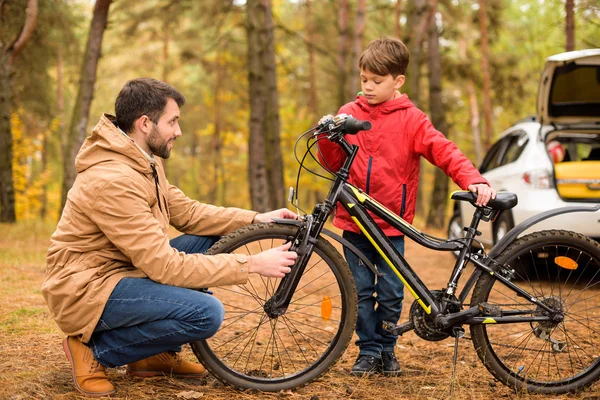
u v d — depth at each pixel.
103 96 26.05
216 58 27.12
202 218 3.44
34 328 4.25
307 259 3.17
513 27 20.75
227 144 35.94
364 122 3.10
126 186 2.90
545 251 3.38
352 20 21.78
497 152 7.96
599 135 7.02
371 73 3.41
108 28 11.61
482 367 3.73
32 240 10.52
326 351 3.26
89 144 3.05
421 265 8.13
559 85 6.61
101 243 2.97
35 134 23.94
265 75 16.83
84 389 2.97
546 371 3.45
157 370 3.34
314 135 3.23
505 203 3.19
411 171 3.52
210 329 2.98
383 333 3.57
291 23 24.83
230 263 2.98
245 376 3.17
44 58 16.06
